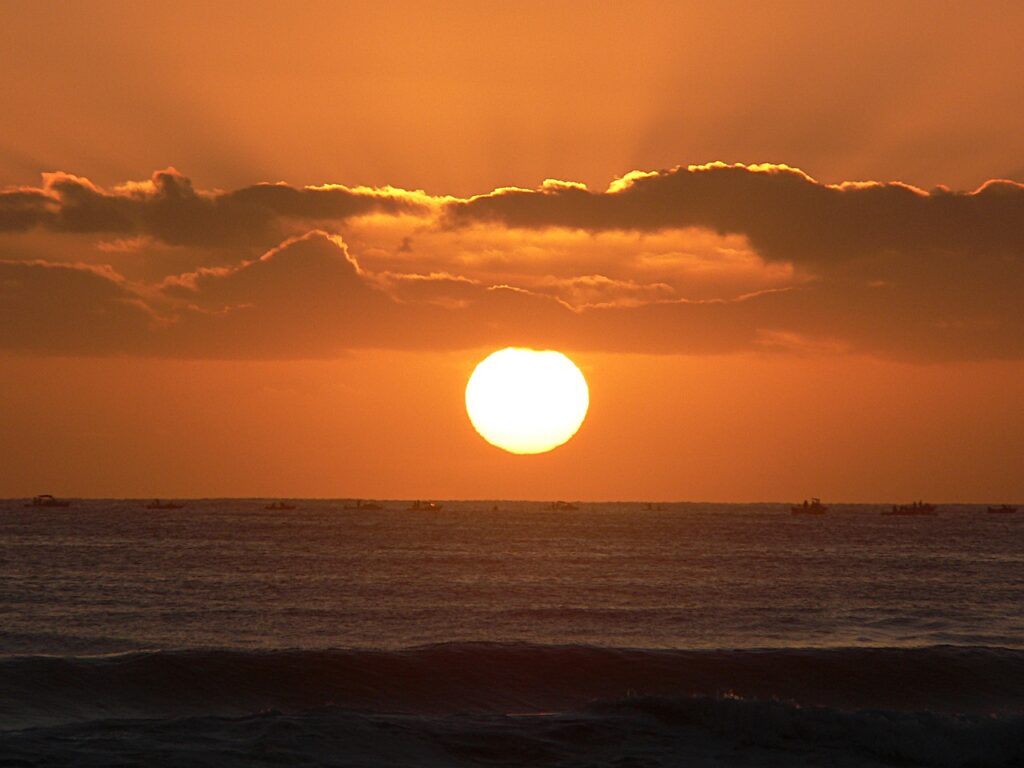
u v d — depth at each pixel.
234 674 125.50
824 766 80.69
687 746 85.94
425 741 85.31
